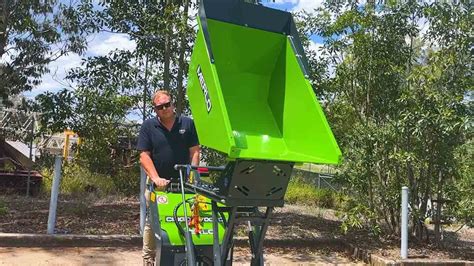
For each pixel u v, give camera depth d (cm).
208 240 424
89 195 1147
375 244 804
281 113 412
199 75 386
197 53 393
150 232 473
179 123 473
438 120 733
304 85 395
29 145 1204
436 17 821
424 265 709
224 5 410
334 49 871
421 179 809
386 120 838
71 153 1218
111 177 1053
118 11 899
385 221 845
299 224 929
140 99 925
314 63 872
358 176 812
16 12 1031
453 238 925
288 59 418
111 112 902
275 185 363
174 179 438
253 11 420
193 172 413
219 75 413
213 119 358
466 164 814
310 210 1137
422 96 758
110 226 805
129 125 969
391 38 845
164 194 446
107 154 971
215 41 410
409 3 836
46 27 1062
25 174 1203
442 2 818
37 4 1037
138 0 900
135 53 914
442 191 820
